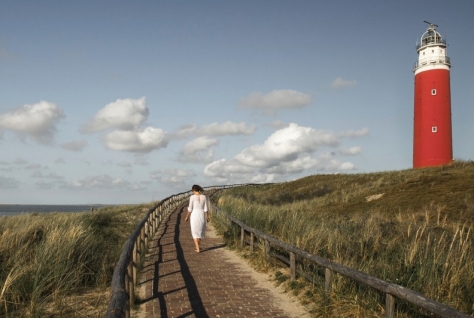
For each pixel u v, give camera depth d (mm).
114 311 3609
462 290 6410
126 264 5805
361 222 13312
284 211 17375
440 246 8539
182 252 12562
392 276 7027
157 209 20141
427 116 41688
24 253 8492
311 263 8656
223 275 9328
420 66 42719
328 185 40188
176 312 6551
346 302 6512
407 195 23641
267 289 8070
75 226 11250
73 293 7445
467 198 19328
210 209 24938
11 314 6090
